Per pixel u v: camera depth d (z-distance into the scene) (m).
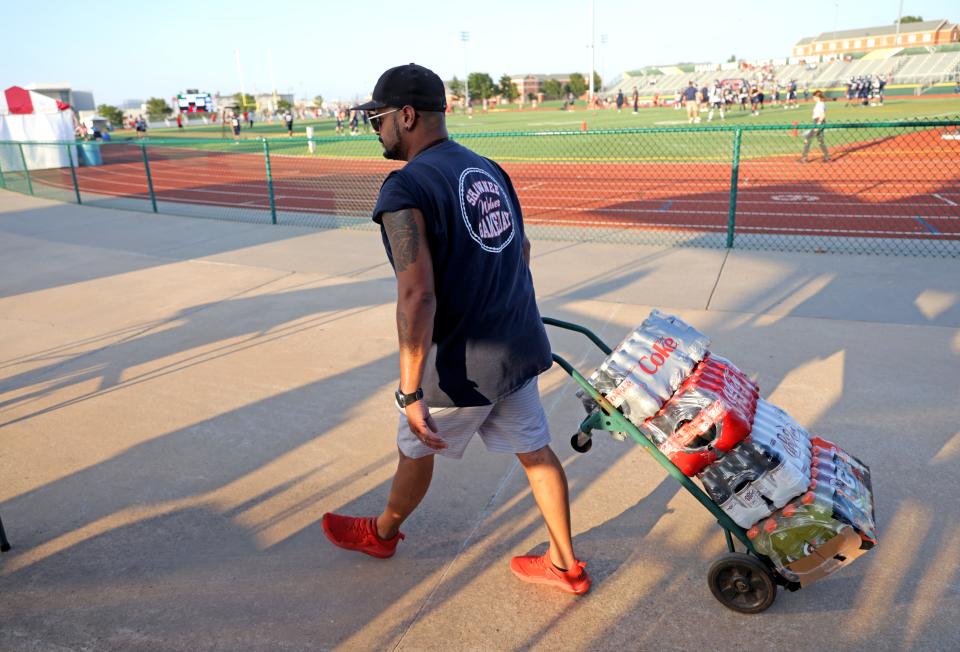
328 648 2.36
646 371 2.43
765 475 2.32
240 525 3.07
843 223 9.69
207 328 5.72
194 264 8.05
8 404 4.41
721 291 6.13
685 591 2.57
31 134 22.66
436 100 2.20
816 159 17.94
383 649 2.35
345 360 4.90
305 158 26.11
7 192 16.81
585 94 110.38
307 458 3.62
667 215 10.96
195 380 4.68
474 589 2.63
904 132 23.80
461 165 2.18
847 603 2.46
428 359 2.29
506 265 2.24
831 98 56.75
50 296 6.90
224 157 28.12
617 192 13.97
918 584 2.53
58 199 15.28
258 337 5.45
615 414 2.45
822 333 4.96
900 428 3.59
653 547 2.82
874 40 119.25
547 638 2.38
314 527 3.04
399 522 2.72
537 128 33.50
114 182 19.59
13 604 2.62
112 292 6.96
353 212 12.57
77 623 2.51
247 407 4.24
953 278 6.20
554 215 11.37
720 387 2.38
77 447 3.82
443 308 2.18
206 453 3.71
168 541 2.98
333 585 2.68
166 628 2.47
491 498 3.21
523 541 2.90
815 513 2.26
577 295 6.20
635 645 2.33
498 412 2.41
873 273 6.49
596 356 4.79
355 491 3.31
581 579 2.57
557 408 4.05
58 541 3.00
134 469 3.58
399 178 2.04
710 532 2.90
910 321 5.14
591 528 2.96
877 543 2.76
